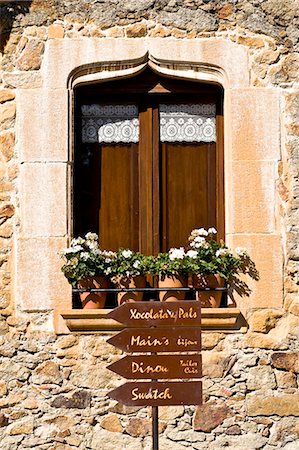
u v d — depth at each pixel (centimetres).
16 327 601
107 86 629
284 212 609
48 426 593
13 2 620
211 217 629
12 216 609
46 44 616
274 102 614
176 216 629
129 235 627
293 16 622
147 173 630
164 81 629
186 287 599
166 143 634
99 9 618
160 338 517
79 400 595
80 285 598
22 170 608
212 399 596
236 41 618
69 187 609
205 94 635
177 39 616
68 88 614
